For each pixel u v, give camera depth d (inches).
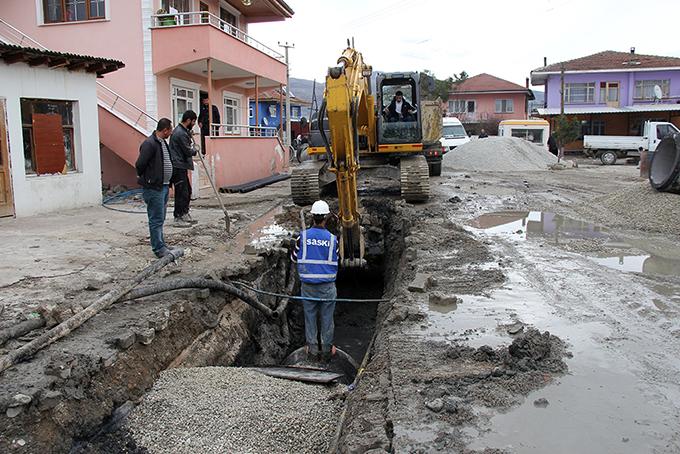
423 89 817.5
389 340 225.0
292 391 225.1
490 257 344.5
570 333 226.7
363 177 594.9
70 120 528.1
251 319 328.5
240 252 364.8
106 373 204.2
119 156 675.4
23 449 167.5
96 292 270.8
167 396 215.3
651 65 1680.6
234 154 757.9
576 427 160.1
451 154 1123.9
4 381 182.5
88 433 188.5
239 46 754.2
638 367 196.4
